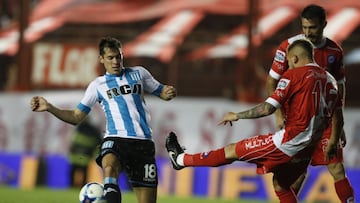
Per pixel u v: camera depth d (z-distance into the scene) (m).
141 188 29.72
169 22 79.06
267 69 73.19
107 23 83.56
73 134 57.97
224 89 79.62
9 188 56.56
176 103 57.91
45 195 51.31
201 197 54.69
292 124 28.58
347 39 78.19
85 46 74.25
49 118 58.97
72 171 57.56
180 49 79.12
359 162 55.78
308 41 29.09
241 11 79.06
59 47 74.31
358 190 52.50
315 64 28.84
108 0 85.81
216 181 55.12
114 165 28.77
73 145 57.84
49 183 57.91
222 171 55.16
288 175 30.11
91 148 57.28
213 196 55.00
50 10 85.25
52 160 58.09
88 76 74.06
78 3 85.81
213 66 81.12
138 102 29.72
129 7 84.69
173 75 75.94
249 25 63.94
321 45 31.73
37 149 59.16
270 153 28.98
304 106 28.34
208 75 80.44
